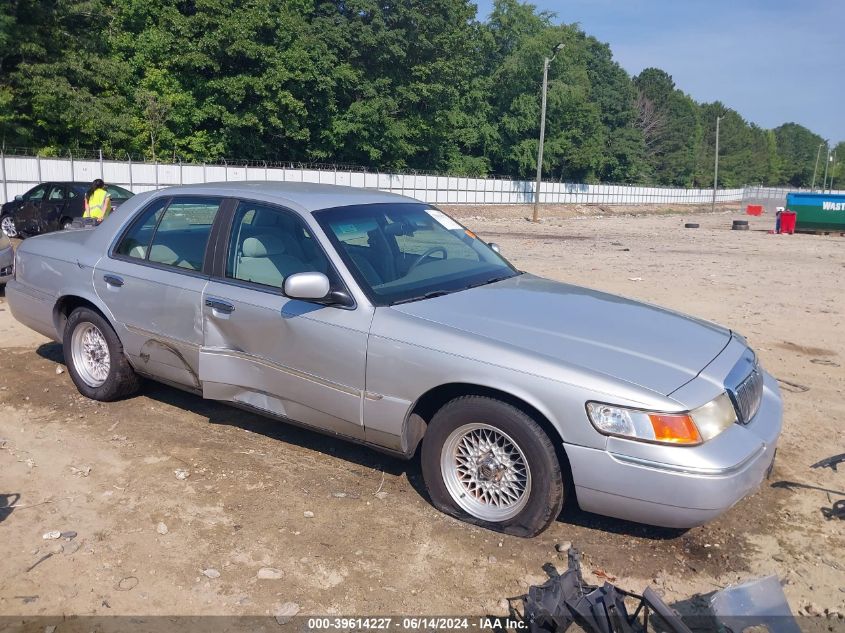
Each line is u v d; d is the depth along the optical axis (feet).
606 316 14.08
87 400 18.70
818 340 28.27
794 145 510.58
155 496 13.80
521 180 198.59
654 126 320.09
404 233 16.01
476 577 11.54
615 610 9.96
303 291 13.16
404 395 13.00
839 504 14.06
